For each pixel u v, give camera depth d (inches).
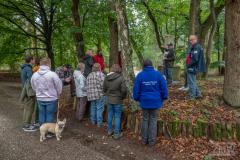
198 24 335.6
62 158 151.8
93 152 161.0
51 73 183.5
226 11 201.9
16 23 482.0
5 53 512.1
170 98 219.6
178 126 175.0
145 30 471.5
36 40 519.5
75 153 158.9
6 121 221.3
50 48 468.8
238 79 197.6
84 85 217.8
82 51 330.6
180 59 450.6
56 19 459.8
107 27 387.9
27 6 456.4
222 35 499.5
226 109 197.5
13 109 267.4
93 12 357.7
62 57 533.3
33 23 465.7
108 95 184.7
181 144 167.5
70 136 187.0
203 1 451.5
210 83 294.8
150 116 170.9
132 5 375.6
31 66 201.3
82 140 179.8
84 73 236.8
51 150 162.6
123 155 157.8
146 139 171.2
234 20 195.0
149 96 166.6
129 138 182.4
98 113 205.8
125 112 196.7
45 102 183.5
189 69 211.8
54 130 179.0
